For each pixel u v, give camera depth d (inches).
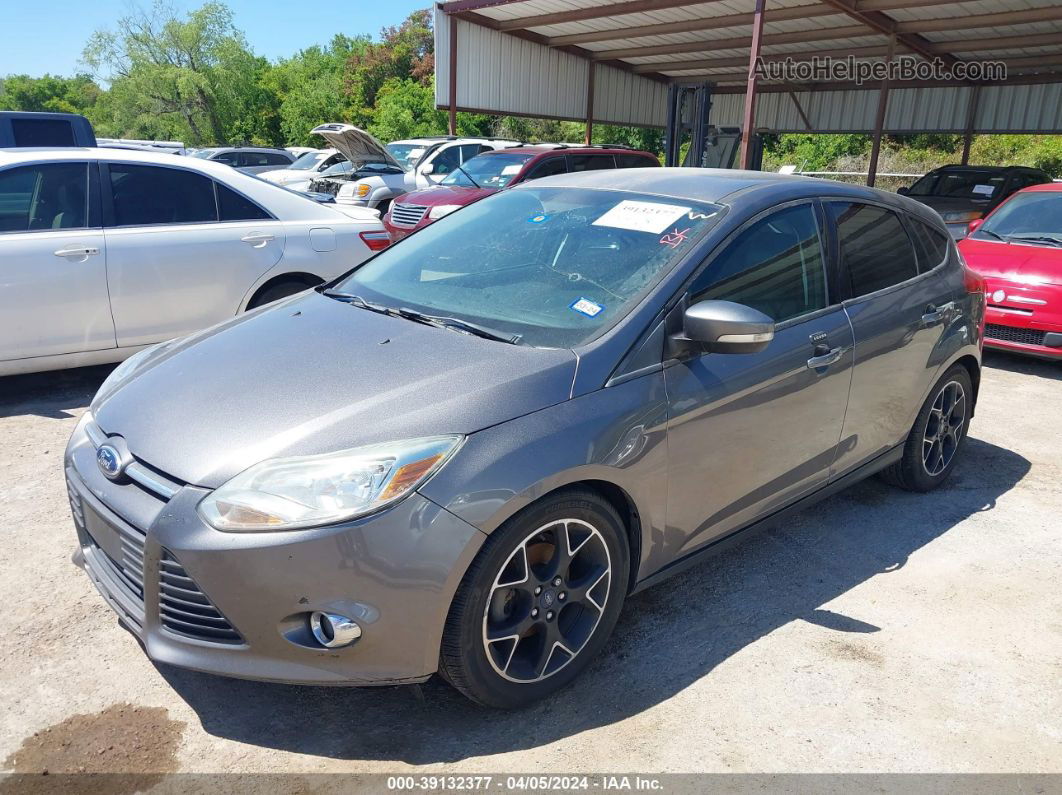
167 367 110.9
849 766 90.8
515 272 122.2
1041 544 146.5
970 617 122.0
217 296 217.5
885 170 1332.4
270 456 86.7
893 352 140.9
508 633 92.9
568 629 101.6
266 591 82.7
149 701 98.2
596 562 101.3
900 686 105.1
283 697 99.9
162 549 85.6
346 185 521.0
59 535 137.2
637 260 115.0
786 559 138.5
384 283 131.2
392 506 83.4
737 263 117.5
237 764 88.6
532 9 608.4
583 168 468.4
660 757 91.2
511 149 469.7
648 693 102.3
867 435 142.1
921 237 157.5
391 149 630.5
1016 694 104.3
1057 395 241.6
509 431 90.4
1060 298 248.5
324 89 2149.4
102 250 199.5
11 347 192.5
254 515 82.7
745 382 113.3
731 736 95.0
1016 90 799.7
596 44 735.1
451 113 649.0
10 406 203.0
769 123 978.7
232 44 2078.0
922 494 167.2
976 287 167.3
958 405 169.0
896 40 635.5
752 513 124.0
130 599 94.9
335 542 82.0
